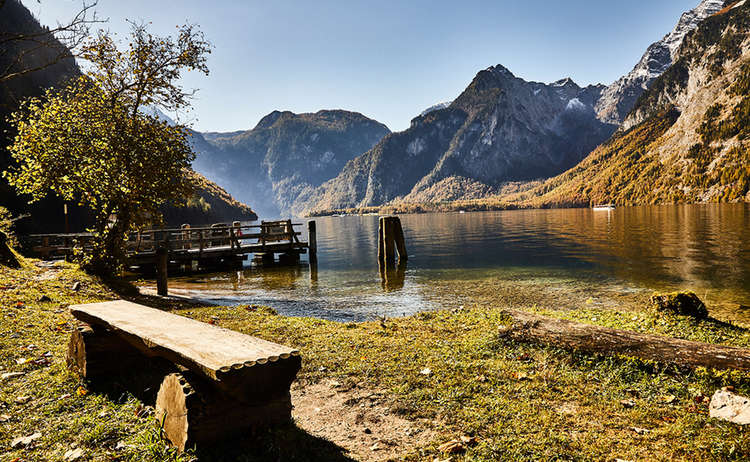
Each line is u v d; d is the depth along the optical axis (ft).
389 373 17.84
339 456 11.19
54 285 34.14
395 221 82.89
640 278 55.01
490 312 32.32
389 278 63.67
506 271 65.77
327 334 25.09
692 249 84.17
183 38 47.42
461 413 13.88
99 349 15.06
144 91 46.57
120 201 44.55
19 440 11.18
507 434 12.36
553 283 53.36
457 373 17.57
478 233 167.94
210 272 76.23
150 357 16.14
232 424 10.61
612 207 506.07
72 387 14.73
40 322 22.97
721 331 23.04
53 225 168.55
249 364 9.89
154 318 14.71
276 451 10.50
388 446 11.90
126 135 43.96
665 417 13.33
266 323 28.71
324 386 16.83
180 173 48.44
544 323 20.59
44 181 42.39
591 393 15.35
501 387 16.01
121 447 10.93
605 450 11.37
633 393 15.34
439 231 193.98
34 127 42.27
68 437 11.49
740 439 11.57
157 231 74.02
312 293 52.11
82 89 45.19
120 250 48.06
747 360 15.34
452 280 59.00
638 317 27.17
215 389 10.57
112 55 44.50
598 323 26.45
